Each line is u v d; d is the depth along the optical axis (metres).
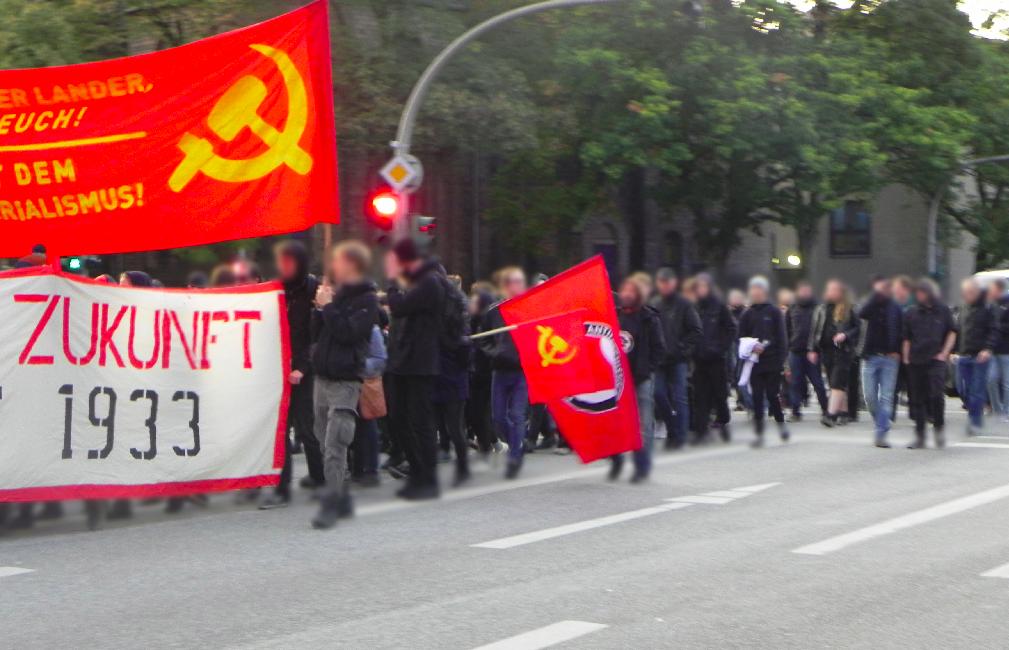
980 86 38.03
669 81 31.52
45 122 9.45
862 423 18.78
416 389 10.48
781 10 32.25
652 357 11.84
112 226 9.57
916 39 37.28
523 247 35.50
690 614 6.46
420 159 33.56
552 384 11.23
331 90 9.77
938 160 33.97
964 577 7.39
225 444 9.82
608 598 6.84
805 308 18.95
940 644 5.87
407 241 10.34
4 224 9.52
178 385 9.61
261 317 10.01
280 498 10.21
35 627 6.27
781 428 15.34
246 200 9.66
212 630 6.18
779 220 35.59
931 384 14.77
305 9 9.62
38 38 21.61
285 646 5.85
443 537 8.78
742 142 31.39
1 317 8.91
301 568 7.71
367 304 9.12
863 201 35.94
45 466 9.01
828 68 32.94
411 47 26.50
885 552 8.18
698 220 36.28
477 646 5.84
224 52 9.55
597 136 31.69
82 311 9.22
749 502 10.41
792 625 6.22
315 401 9.38
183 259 18.44
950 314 14.81
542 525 9.28
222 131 9.60
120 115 9.50
